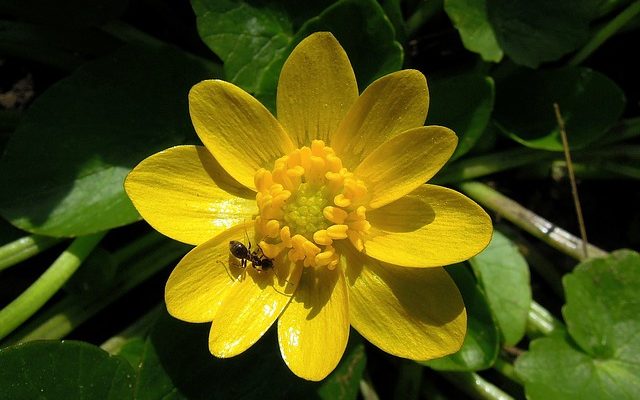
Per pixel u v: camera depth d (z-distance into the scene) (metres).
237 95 0.08
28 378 0.09
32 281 0.11
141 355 0.10
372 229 0.09
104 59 0.10
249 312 0.08
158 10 0.12
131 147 0.10
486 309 0.10
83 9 0.11
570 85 0.11
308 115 0.09
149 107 0.10
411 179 0.08
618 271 0.10
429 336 0.08
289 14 0.10
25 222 0.10
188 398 0.09
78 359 0.09
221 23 0.10
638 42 0.12
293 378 0.10
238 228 0.09
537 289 0.12
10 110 0.11
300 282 0.09
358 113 0.09
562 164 0.12
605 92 0.11
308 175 0.09
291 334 0.08
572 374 0.10
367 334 0.09
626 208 0.12
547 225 0.11
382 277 0.09
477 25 0.10
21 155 0.10
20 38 0.11
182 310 0.08
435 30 0.12
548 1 0.11
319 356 0.08
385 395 0.11
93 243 0.10
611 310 0.10
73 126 0.10
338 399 0.10
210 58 0.12
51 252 0.11
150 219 0.08
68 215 0.10
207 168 0.09
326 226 0.09
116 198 0.10
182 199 0.09
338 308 0.08
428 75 0.12
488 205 0.11
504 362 0.11
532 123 0.11
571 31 0.10
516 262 0.11
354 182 0.09
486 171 0.11
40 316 0.10
